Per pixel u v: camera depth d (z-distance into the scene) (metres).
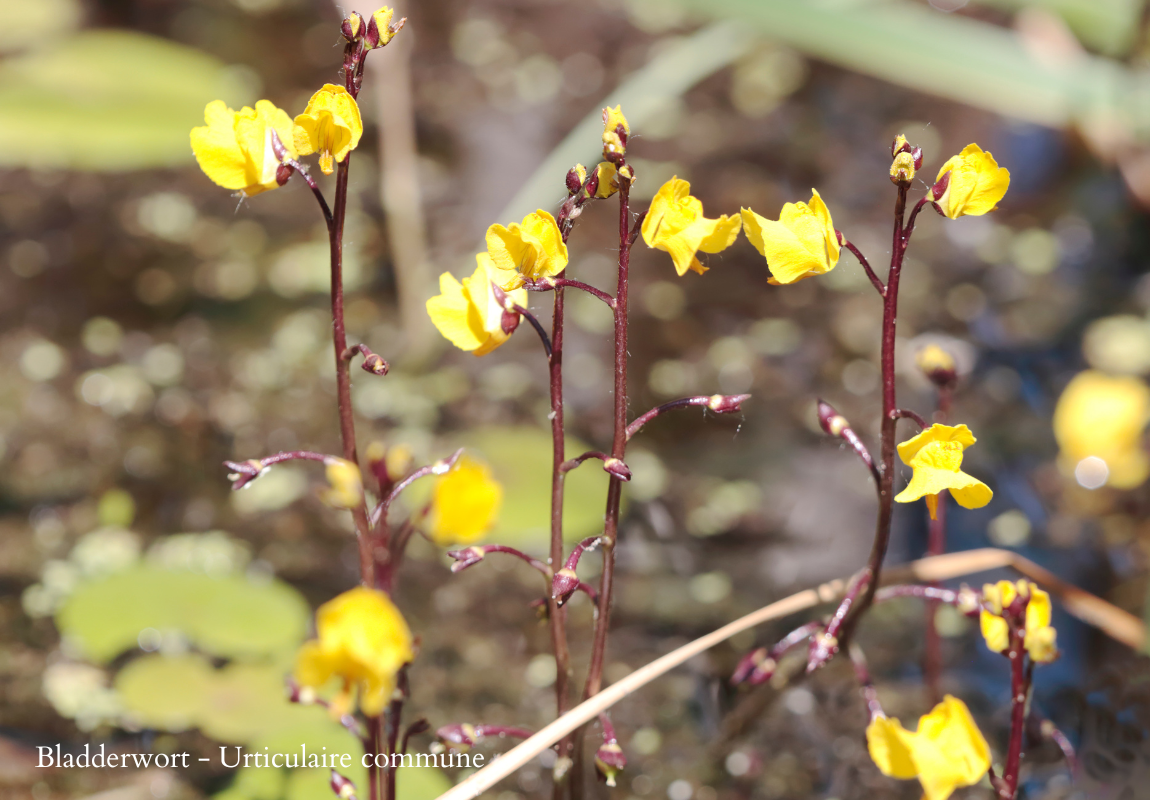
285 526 1.12
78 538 1.08
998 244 1.72
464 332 0.82
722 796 0.93
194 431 1.26
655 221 0.82
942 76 1.39
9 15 2.21
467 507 0.85
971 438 0.81
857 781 0.94
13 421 1.25
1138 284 1.60
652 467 1.23
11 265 1.57
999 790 0.84
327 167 0.81
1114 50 1.43
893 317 0.83
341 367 0.83
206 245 1.66
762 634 1.00
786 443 1.28
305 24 2.39
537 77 2.23
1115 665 0.96
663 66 1.62
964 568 0.91
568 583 0.83
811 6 1.37
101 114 1.58
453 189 1.80
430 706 0.96
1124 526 1.12
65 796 0.92
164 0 2.39
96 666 0.97
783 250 0.82
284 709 0.93
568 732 0.85
